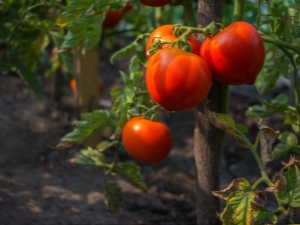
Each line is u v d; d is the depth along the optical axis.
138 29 2.20
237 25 1.23
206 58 1.25
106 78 3.05
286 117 1.51
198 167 1.37
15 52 1.71
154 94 1.24
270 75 1.56
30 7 1.60
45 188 1.73
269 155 1.29
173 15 2.16
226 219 1.26
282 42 1.33
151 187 1.88
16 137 2.03
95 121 1.52
